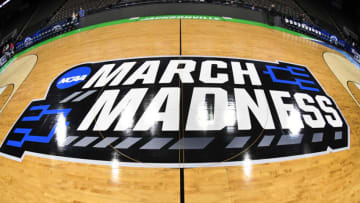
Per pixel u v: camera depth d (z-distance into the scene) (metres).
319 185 2.93
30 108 4.16
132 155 3.00
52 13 12.35
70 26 8.05
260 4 10.82
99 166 2.96
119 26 7.53
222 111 3.48
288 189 2.81
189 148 3.04
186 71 4.28
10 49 8.14
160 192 2.68
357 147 3.62
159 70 4.34
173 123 3.31
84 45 6.24
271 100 3.82
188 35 6.24
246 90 3.92
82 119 3.53
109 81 4.19
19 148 3.48
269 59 5.23
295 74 4.88
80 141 3.25
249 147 3.11
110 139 3.21
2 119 4.21
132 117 3.43
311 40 7.91
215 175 2.82
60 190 2.83
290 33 7.86
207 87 3.89
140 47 5.48
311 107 3.97
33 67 5.85
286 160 3.08
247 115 3.48
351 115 4.23
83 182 2.86
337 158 3.33
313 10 13.98
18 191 2.96
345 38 12.20
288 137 3.33
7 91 5.29
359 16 16.55
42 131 3.56
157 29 6.82
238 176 2.84
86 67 4.87
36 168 3.13
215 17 8.27
